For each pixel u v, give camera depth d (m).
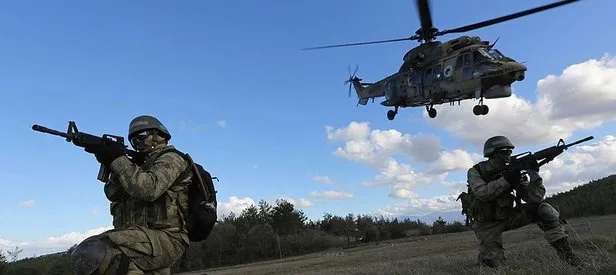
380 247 45.81
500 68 18.41
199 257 59.28
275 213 74.00
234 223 68.38
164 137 4.55
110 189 4.27
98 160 4.02
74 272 3.85
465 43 19.66
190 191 4.34
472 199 7.84
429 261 10.98
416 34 20.41
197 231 4.36
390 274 9.03
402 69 22.06
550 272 6.27
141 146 4.41
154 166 4.10
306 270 22.02
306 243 66.62
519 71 18.50
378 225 74.44
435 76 20.22
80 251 3.83
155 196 3.98
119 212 4.30
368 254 29.36
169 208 4.16
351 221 76.19
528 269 6.60
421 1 18.45
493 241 7.71
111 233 3.98
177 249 4.18
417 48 21.16
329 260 28.31
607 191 49.25
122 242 3.92
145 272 4.03
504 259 7.72
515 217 7.55
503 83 18.61
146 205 4.17
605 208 45.00
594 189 52.25
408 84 21.47
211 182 4.51
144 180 3.92
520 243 14.47
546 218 7.24
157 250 4.02
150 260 4.01
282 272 23.30
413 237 65.56
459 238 36.50
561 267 6.31
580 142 6.98
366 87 25.86
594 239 8.96
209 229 4.41
